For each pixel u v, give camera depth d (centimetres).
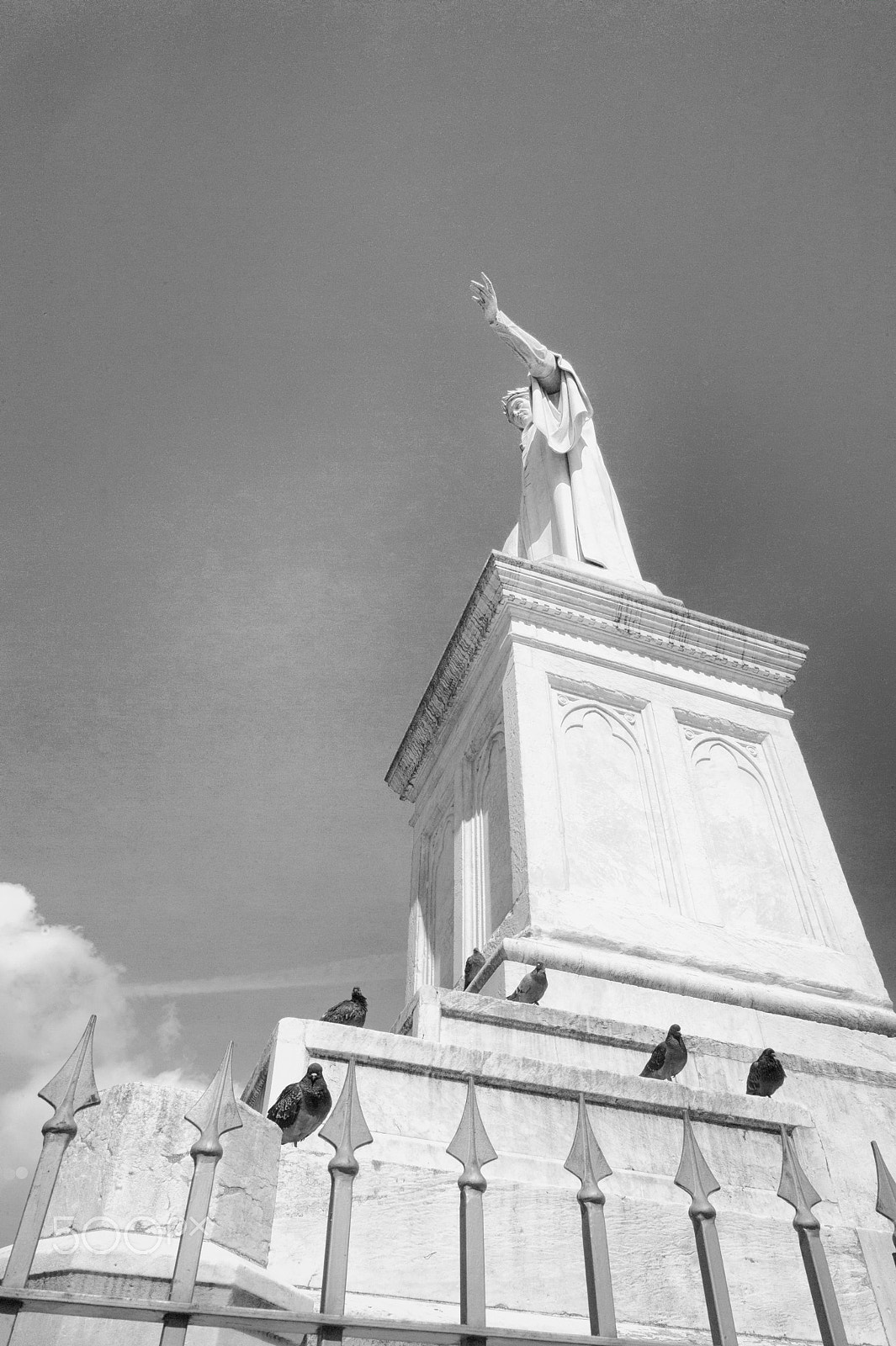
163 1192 298
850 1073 617
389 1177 378
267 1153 346
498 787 917
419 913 1052
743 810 910
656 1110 454
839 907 857
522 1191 390
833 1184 468
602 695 933
